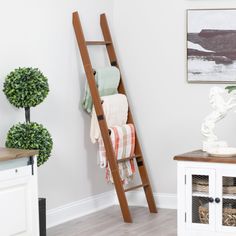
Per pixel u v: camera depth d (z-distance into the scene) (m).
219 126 6.34
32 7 5.55
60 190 5.97
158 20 6.55
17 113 5.38
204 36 6.35
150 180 6.68
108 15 6.64
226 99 6.32
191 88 6.46
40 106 5.66
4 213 4.39
